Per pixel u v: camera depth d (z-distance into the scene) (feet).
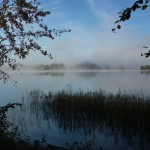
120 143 46.26
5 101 98.43
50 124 58.29
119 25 13.06
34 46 24.64
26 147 27.86
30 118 63.21
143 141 47.26
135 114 56.90
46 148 31.89
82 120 61.57
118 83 204.44
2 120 27.71
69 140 47.50
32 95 98.22
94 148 43.21
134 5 11.98
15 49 24.09
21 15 22.94
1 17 22.67
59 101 72.43
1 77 26.30
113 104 63.00
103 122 60.08
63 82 233.14
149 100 64.34
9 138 27.07
